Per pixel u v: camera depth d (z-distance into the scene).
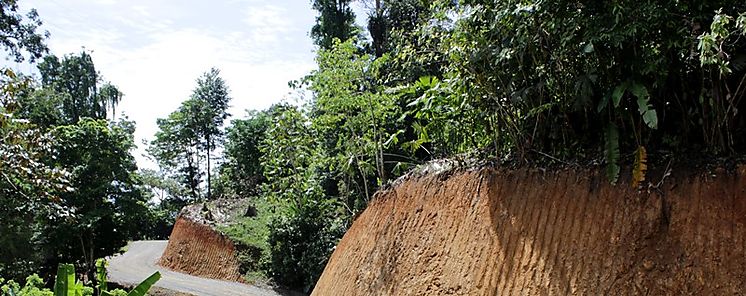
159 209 42.94
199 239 25.42
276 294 18.56
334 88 15.09
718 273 4.81
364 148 15.59
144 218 22.38
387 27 20.03
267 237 20.61
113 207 20.47
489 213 7.04
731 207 5.02
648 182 5.64
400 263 7.99
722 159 5.29
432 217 7.98
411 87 10.65
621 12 5.07
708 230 5.05
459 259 7.05
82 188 19.52
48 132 13.09
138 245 33.94
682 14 5.00
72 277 7.14
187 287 20.33
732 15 4.84
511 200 6.85
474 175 7.69
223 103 44.75
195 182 44.12
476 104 7.51
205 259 24.27
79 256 20.42
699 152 5.55
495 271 6.49
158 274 7.02
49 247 18.95
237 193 35.12
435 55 8.78
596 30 5.36
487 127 7.70
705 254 4.96
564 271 5.78
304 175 19.53
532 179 6.79
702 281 4.86
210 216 26.95
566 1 5.60
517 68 6.69
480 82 6.98
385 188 9.95
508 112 7.08
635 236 5.45
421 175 8.87
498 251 6.59
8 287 8.41
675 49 5.27
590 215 5.92
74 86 38.72
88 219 19.06
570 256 5.83
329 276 10.14
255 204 28.66
